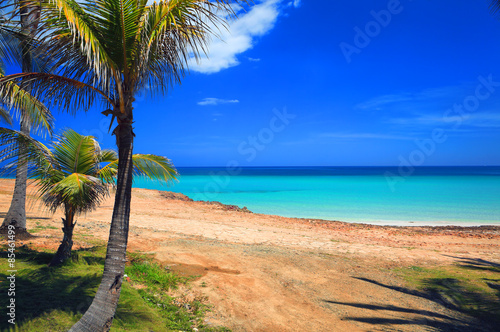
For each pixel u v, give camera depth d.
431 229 17.55
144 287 6.11
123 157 3.74
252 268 8.35
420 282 7.85
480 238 14.88
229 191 43.03
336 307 6.24
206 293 6.36
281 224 17.58
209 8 3.69
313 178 80.62
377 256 10.59
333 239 13.63
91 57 3.63
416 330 5.34
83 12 3.58
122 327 4.20
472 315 5.96
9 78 3.85
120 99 3.71
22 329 3.53
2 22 4.82
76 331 3.41
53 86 4.05
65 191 5.44
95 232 11.55
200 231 13.81
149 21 3.60
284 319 5.59
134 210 19.78
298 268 8.66
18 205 9.15
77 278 5.62
